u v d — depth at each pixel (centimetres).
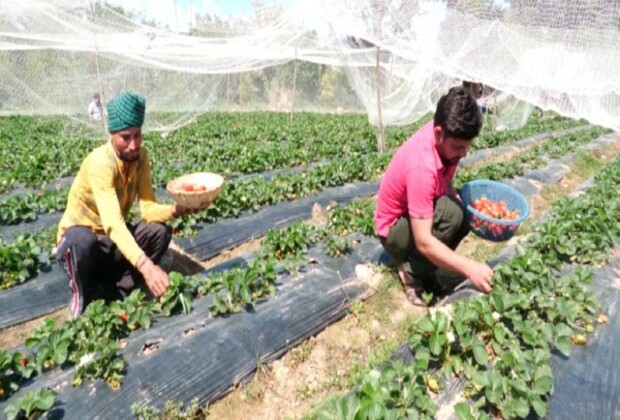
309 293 438
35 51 1584
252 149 1201
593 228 545
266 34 1559
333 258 511
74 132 1602
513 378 297
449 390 307
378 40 785
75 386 306
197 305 404
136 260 364
